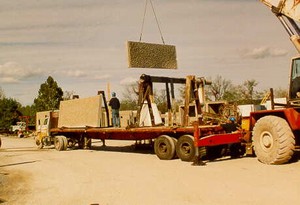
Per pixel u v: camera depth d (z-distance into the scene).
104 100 18.72
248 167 10.22
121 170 11.04
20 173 11.70
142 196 7.51
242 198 6.86
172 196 7.35
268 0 10.60
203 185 8.15
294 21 10.34
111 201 7.27
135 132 14.95
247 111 14.92
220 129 12.70
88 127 18.11
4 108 58.88
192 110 16.88
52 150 19.92
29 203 7.52
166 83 15.38
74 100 19.81
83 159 14.50
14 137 41.31
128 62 14.28
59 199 7.73
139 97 15.12
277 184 7.80
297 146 10.42
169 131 13.13
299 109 10.32
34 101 62.56
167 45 15.83
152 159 13.41
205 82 14.57
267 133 10.49
